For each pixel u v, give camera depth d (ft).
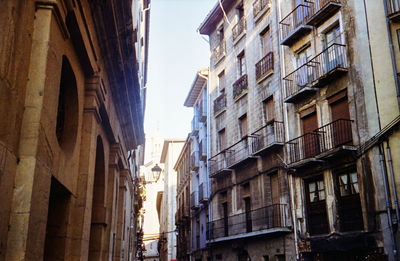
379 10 43.93
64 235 23.73
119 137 45.85
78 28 21.75
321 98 50.49
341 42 47.78
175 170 160.25
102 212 35.99
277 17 64.13
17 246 14.48
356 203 43.39
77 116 25.23
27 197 14.97
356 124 44.09
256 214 63.41
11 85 14.51
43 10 17.29
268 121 63.72
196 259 102.83
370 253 40.06
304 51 55.98
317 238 48.06
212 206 83.66
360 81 44.19
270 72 63.31
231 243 72.59
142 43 77.15
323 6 49.37
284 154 57.16
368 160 41.81
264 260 60.34
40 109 16.10
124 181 56.24
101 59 30.09
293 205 53.57
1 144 13.48
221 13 88.02
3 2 13.87
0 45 13.67
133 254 98.73
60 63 19.66
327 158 47.01
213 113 89.04
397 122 39.96
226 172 75.25
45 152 17.11
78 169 26.04
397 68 41.52
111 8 26.23
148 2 74.90
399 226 37.91
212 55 93.09
